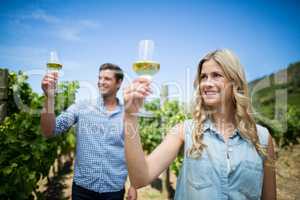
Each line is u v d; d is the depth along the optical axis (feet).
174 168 19.24
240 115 5.46
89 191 9.47
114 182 9.53
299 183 21.74
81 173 9.53
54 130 9.20
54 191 21.08
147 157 5.19
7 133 11.25
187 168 5.40
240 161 5.22
